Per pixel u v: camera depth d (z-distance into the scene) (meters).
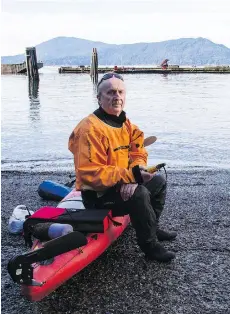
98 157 3.62
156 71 51.00
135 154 4.13
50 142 10.47
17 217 4.85
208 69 51.41
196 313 3.23
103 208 3.78
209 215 5.34
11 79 41.34
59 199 5.81
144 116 15.13
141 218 3.73
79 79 41.50
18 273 2.95
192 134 11.49
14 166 8.05
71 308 3.30
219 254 4.21
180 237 4.63
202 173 7.46
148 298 3.43
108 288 3.58
